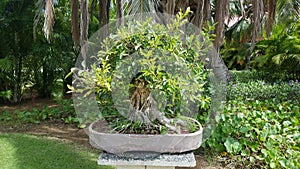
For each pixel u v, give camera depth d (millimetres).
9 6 5121
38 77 5938
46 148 2938
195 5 3553
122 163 1736
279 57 6426
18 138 3230
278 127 2844
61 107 4684
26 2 5059
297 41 6359
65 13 5531
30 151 2838
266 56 6828
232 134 2807
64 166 2498
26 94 6117
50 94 6113
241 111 3227
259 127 2852
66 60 5344
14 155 2721
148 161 1725
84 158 2689
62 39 5250
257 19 3266
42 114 4285
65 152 2834
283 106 3816
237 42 8289
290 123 3008
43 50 5164
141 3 2990
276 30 6570
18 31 5148
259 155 2539
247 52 8188
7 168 2420
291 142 2680
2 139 3176
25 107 5242
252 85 5422
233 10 7664
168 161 1719
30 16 4953
